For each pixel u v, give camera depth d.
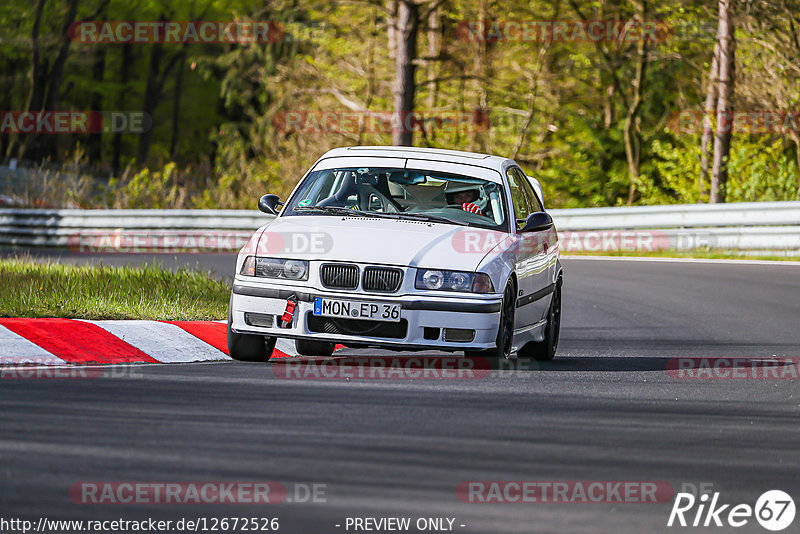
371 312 29.75
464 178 34.16
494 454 19.89
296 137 155.00
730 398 27.80
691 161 122.50
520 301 32.47
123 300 41.00
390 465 18.70
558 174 140.25
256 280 30.67
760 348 38.62
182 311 40.19
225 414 22.70
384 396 25.69
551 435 21.86
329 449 19.70
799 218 77.75
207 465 18.27
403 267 29.98
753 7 108.38
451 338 29.98
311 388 26.52
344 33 156.62
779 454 21.09
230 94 185.75
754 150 114.81
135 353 32.31
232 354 31.89
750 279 63.66
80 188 123.56
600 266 73.44
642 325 45.59
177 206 119.88
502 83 147.62
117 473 17.56
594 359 35.84
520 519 16.02
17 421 21.12
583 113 147.75
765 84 111.19
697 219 84.06
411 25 113.19
